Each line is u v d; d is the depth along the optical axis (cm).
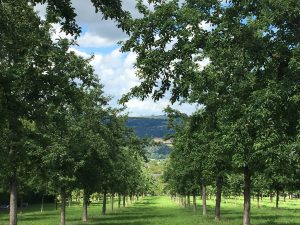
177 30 1125
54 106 1717
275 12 962
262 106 971
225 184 4597
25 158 2028
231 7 1061
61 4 929
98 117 3131
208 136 2752
